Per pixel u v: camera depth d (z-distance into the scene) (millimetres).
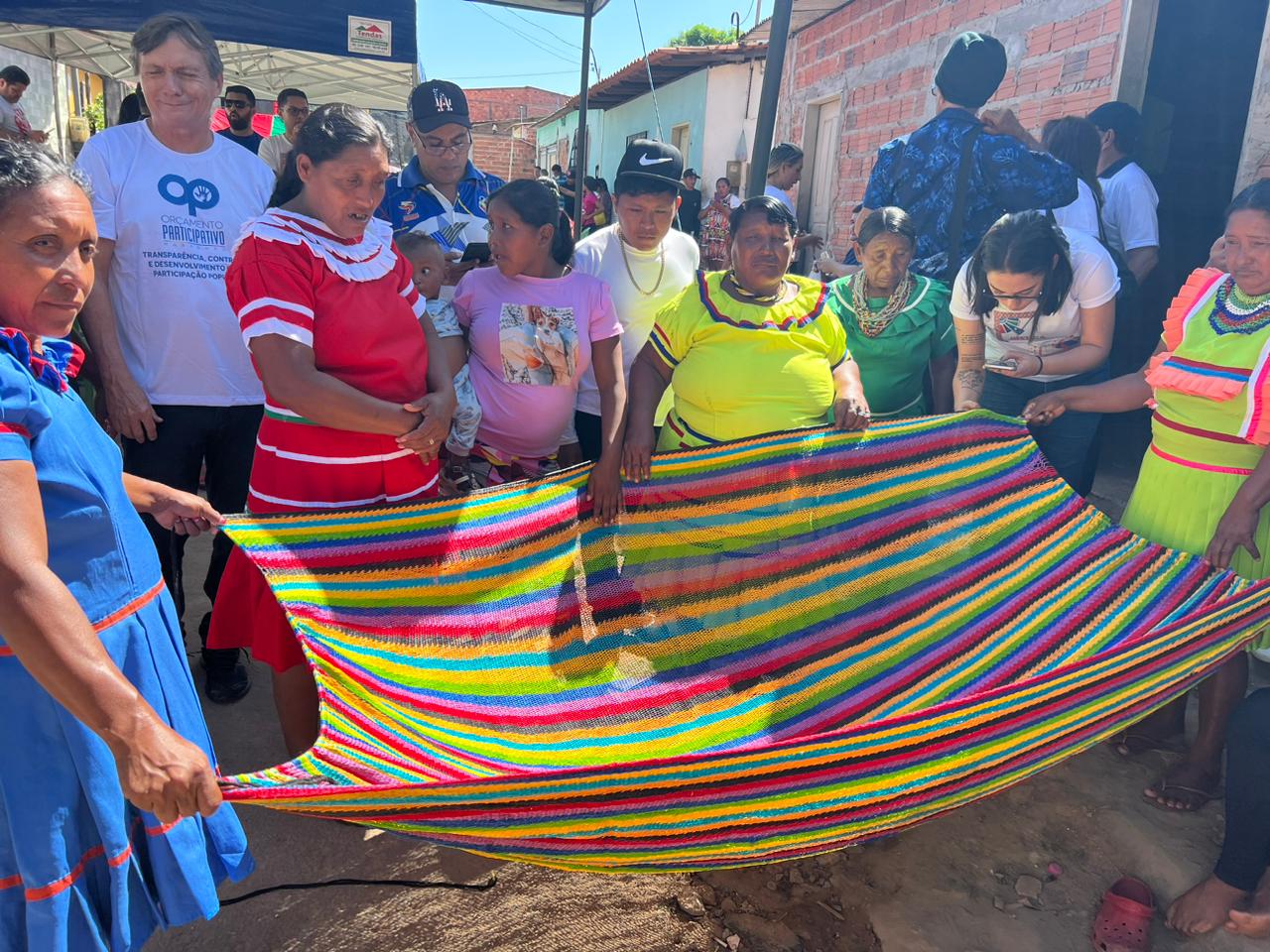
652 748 2725
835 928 2752
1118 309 5137
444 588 2729
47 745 1816
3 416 1606
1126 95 6031
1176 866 2850
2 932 1877
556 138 29297
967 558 3352
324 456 2672
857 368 3514
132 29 7758
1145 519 3336
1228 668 3012
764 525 3250
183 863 1996
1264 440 2928
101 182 3191
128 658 1939
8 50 14188
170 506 2330
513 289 3316
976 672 3035
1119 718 2648
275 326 2438
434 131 4145
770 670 3080
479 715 2611
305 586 2463
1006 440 3477
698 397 3312
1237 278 2881
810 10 9820
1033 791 3252
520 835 1969
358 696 2322
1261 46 5203
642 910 2766
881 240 3535
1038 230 3562
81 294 1828
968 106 4367
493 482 3527
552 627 2920
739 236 3139
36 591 1559
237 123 7270
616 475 3125
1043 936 2701
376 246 2680
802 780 2107
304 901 2711
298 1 7816
